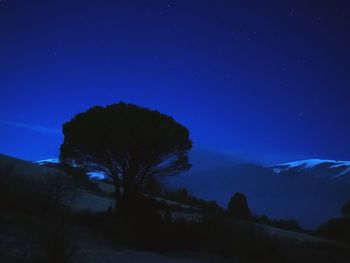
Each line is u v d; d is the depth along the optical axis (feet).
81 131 70.64
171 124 75.77
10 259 30.09
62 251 31.01
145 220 59.06
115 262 37.91
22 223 44.70
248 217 109.50
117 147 68.74
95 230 56.39
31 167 96.48
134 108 74.54
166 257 47.26
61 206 60.29
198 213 88.94
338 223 107.76
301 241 76.43
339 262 58.75
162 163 75.51
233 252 54.54
